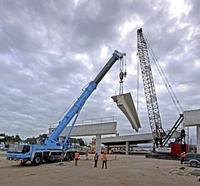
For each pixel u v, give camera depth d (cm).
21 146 3956
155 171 3475
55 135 4441
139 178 2644
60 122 4541
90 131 6725
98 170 3262
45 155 4197
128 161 5534
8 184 2081
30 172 3000
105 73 4916
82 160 5144
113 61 4928
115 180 2423
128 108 5009
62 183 2155
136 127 5231
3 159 5116
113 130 6375
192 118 6397
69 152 4747
